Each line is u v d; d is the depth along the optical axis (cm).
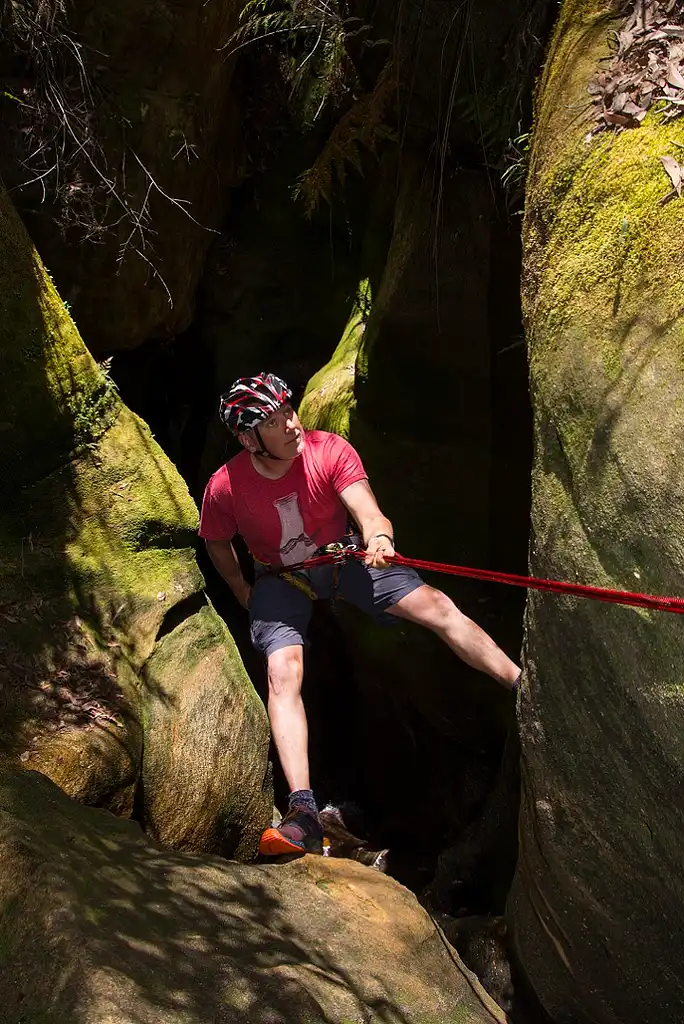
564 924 285
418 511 552
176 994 219
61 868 247
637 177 239
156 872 273
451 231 474
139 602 392
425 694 583
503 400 503
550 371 254
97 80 533
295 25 521
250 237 728
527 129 383
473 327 491
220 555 344
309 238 726
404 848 632
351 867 308
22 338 381
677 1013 256
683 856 228
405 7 425
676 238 223
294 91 638
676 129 237
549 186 273
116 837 292
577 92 272
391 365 531
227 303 733
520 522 522
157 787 360
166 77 550
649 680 220
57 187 513
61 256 553
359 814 687
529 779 282
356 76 518
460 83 418
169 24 534
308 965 248
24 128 512
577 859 267
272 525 319
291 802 305
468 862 514
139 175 557
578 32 283
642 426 219
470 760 589
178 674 388
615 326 234
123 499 408
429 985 267
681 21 254
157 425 773
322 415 619
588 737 249
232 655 414
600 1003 288
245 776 386
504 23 389
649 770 230
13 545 377
